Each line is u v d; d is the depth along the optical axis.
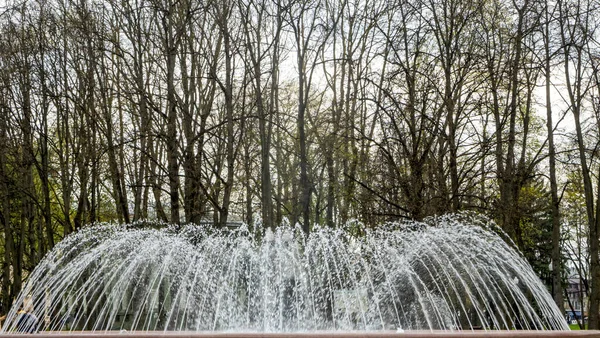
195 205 26.95
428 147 26.69
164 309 22.30
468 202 30.03
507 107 27.89
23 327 16.27
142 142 29.17
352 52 35.75
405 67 28.42
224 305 18.61
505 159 27.72
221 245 19.48
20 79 29.39
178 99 27.17
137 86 29.47
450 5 27.50
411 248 19.52
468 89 28.47
